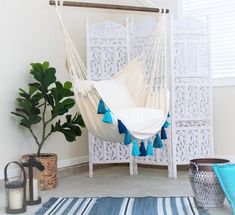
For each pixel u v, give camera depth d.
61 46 4.41
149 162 4.18
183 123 4.07
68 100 3.70
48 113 4.16
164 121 3.10
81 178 4.12
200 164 2.81
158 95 3.37
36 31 4.08
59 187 3.66
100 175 4.28
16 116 3.80
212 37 4.44
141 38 4.18
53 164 3.63
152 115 3.02
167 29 4.04
